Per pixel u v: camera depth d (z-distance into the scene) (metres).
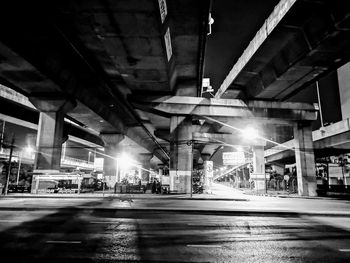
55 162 32.34
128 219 12.12
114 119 47.66
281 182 61.81
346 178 52.69
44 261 5.83
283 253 6.68
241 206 18.64
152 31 21.44
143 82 33.00
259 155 50.78
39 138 32.25
